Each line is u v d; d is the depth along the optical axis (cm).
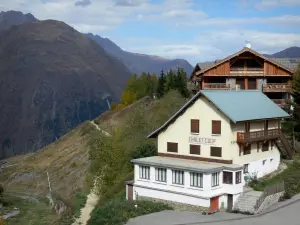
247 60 7825
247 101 5528
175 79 10862
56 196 8031
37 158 11888
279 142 6400
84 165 9075
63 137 12850
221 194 4681
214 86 7812
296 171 5541
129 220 4369
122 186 5919
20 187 9950
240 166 4806
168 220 4297
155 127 8462
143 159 5375
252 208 4450
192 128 5325
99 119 12794
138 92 13462
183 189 4781
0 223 5488
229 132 5003
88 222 5041
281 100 7288
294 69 7688
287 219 4147
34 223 6238
